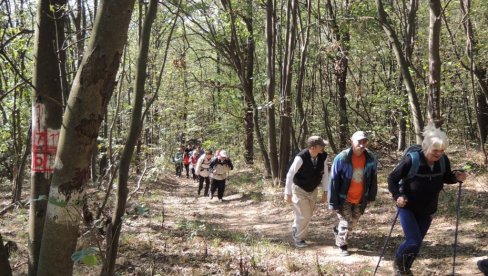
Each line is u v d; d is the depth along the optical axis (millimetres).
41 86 3469
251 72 20609
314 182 7500
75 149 2617
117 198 3689
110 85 2623
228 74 19922
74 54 7555
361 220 9062
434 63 9422
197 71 20062
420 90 14648
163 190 17906
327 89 21594
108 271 3684
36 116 3484
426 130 5180
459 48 16062
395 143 20578
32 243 3484
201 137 25875
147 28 3662
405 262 5375
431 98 9508
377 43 17188
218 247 7684
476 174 11953
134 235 8430
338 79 19422
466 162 13141
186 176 26641
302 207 7590
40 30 3486
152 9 3660
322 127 21797
